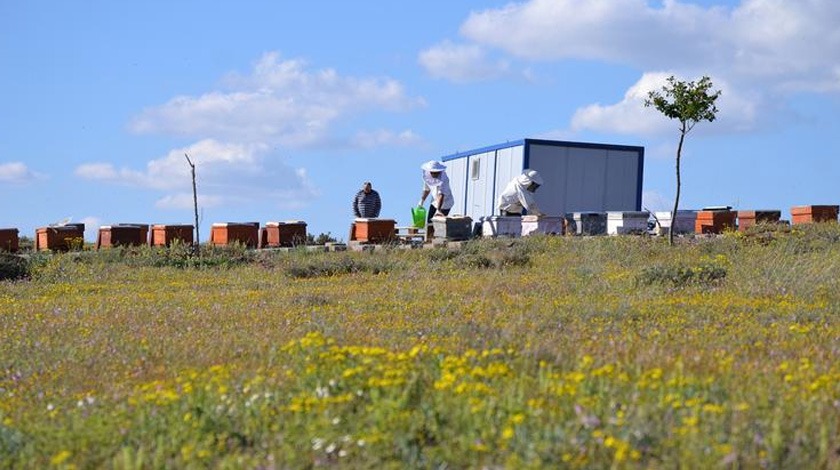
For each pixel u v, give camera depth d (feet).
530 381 40.32
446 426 33.40
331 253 146.61
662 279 91.15
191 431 35.09
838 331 59.47
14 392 49.65
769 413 34.32
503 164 197.26
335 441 32.78
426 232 162.30
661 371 39.60
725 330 61.00
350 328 64.54
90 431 36.37
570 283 94.07
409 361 43.01
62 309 86.17
